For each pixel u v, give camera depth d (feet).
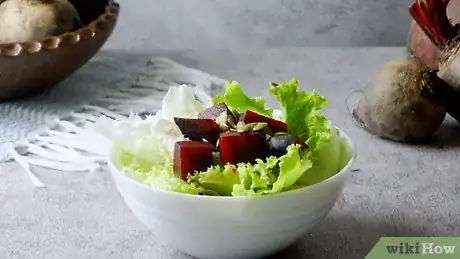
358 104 1.70
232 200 1.04
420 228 1.27
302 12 2.38
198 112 1.27
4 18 1.72
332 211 1.32
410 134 1.58
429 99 1.55
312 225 1.12
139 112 1.75
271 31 2.41
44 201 1.37
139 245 1.22
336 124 1.69
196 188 1.07
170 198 1.05
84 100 1.80
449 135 1.65
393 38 2.40
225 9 2.39
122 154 1.19
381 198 1.37
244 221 1.05
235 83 1.26
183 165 1.08
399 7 2.35
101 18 1.77
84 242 1.24
